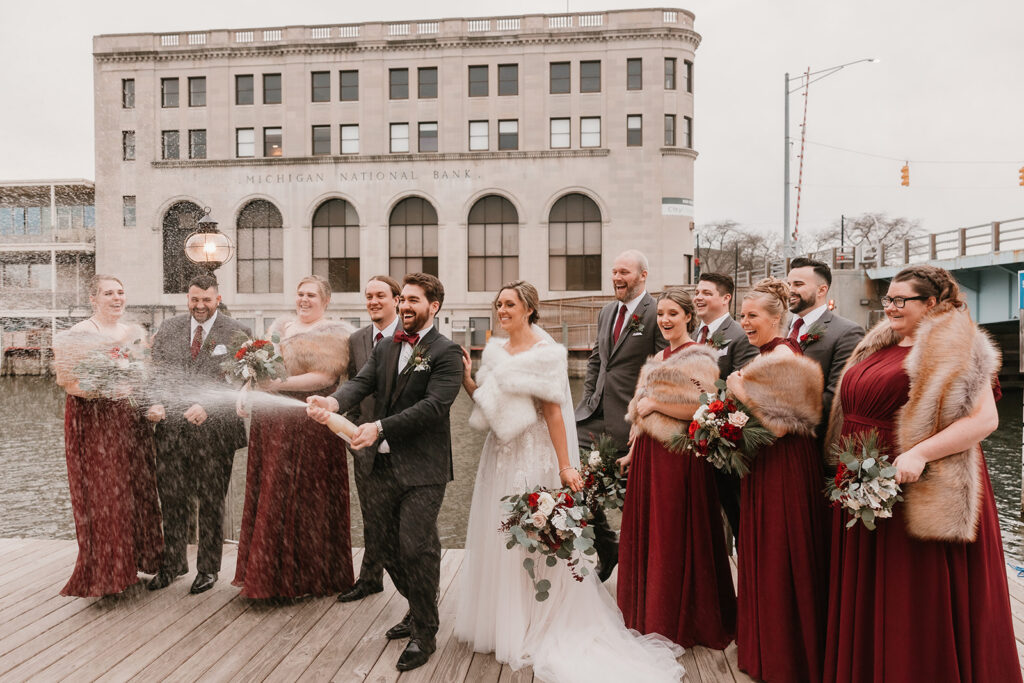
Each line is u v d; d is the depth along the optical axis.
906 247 20.03
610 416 4.25
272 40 30.19
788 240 21.48
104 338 3.63
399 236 30.19
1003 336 21.58
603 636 3.16
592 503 3.53
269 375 3.45
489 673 3.01
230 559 4.49
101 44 29.73
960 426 2.39
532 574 2.95
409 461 3.18
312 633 3.39
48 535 7.22
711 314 4.09
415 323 3.26
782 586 2.89
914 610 2.46
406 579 3.42
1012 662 2.52
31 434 9.77
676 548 3.24
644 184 28.83
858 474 2.48
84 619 3.54
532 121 29.31
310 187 29.75
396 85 29.95
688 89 29.75
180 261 27.27
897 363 2.62
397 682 2.93
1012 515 8.36
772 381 2.88
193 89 30.09
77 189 26.86
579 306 26.23
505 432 3.12
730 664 3.09
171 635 3.36
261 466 3.73
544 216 29.16
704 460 3.28
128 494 3.72
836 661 2.72
